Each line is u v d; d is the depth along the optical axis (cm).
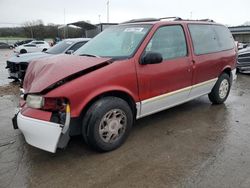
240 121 484
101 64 353
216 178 304
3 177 312
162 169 324
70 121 333
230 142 395
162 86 419
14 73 848
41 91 317
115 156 356
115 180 304
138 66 382
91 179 307
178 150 371
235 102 611
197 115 514
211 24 544
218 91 565
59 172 321
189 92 480
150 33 409
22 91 394
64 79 324
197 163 336
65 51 812
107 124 356
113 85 354
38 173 320
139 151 368
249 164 332
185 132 432
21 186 296
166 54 429
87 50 445
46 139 317
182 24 468
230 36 603
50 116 316
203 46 505
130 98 381
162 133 428
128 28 443
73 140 404
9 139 413
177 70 439
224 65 561
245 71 1023
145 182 299
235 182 296
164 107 441
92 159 349
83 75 335
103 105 345
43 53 864
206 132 432
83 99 329
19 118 335
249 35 3005
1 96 694
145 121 480
